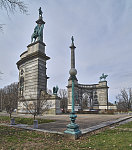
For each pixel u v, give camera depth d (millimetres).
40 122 14727
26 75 28781
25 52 31484
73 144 7047
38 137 8500
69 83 41000
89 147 6469
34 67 27391
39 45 28297
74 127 8367
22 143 7254
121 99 70000
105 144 6895
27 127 11836
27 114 25250
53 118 18625
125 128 11727
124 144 6820
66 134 8375
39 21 30906
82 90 43906
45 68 28484
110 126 12969
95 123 14078
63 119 17609
